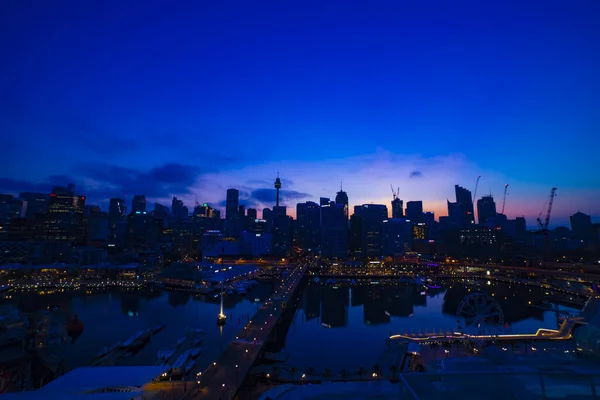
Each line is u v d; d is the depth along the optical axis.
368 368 106.62
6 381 70.25
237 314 190.62
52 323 86.62
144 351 127.56
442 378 17.52
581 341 54.69
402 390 17.22
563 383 16.91
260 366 99.44
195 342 131.62
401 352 101.00
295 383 90.19
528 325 171.12
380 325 173.38
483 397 16.17
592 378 17.16
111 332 151.62
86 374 52.44
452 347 98.12
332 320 183.75
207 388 82.12
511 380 17.27
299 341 146.00
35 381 76.69
